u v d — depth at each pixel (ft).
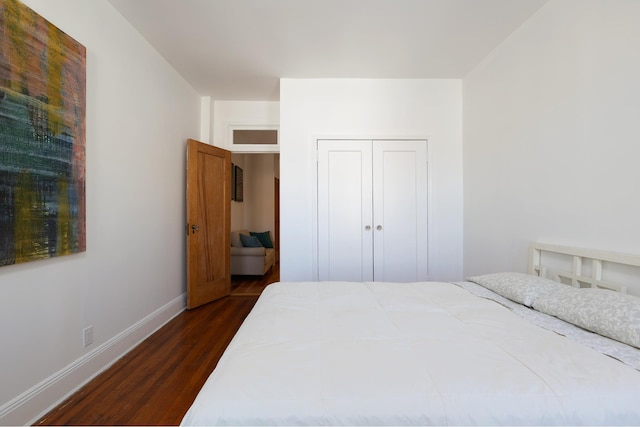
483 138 9.02
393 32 7.68
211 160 11.18
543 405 2.45
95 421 4.74
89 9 6.02
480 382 2.64
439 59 9.02
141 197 7.85
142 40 7.85
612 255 4.87
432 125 10.31
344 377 2.73
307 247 10.25
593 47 5.34
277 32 7.70
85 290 5.88
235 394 2.53
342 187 10.32
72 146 5.45
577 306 4.02
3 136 4.21
